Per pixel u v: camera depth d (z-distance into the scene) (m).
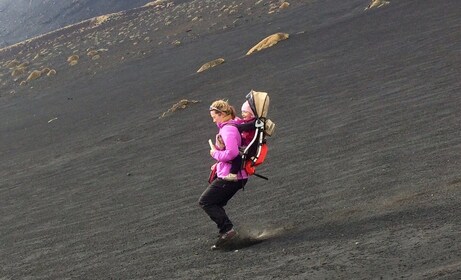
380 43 21.33
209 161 11.94
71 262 7.55
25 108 33.38
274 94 17.95
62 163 16.36
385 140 9.88
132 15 71.62
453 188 6.57
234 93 20.19
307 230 6.55
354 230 6.10
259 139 6.42
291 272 5.41
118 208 10.00
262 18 43.44
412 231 5.61
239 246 6.59
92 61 45.22
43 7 102.62
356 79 16.64
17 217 11.17
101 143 17.94
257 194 8.65
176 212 8.77
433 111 10.88
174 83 27.20
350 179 8.23
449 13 22.83
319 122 12.84
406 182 7.40
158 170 12.36
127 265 6.86
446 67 14.62
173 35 47.84
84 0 100.50
